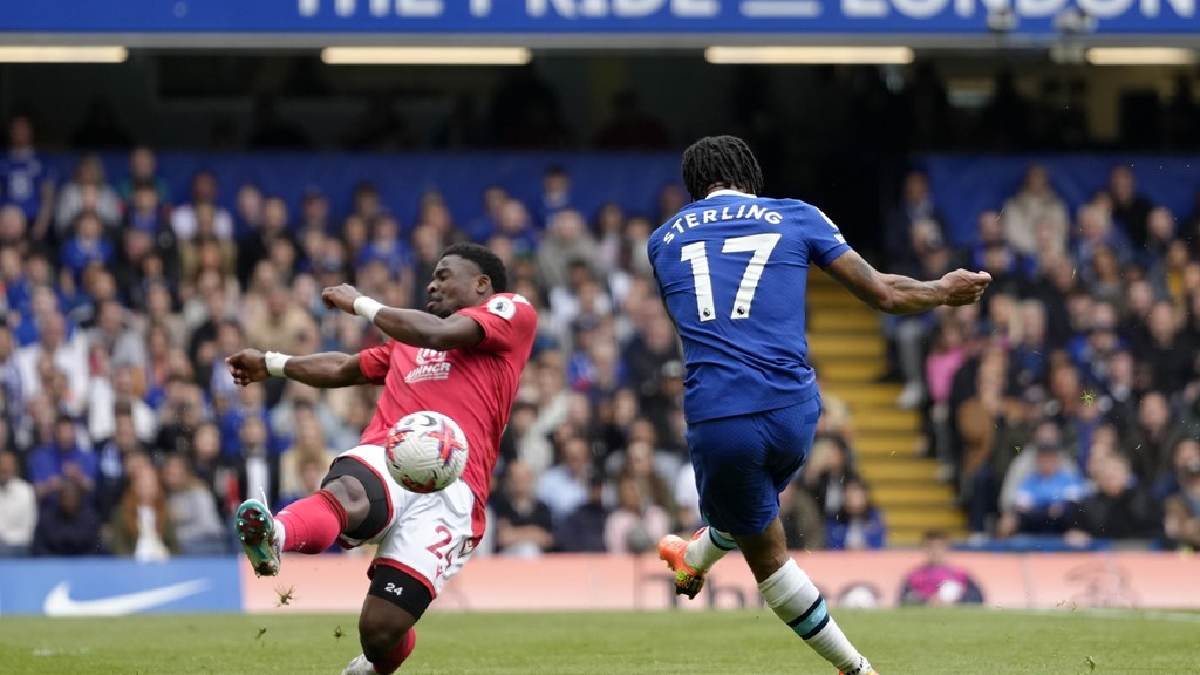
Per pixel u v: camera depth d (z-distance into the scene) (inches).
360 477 434.3
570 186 1382.9
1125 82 1445.6
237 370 490.0
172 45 1115.3
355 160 1370.6
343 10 1115.3
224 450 1133.1
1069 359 1226.6
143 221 1289.4
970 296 438.0
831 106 1422.2
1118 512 1155.3
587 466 1129.4
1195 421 1214.9
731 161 462.3
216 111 1445.6
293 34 1115.9
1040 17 1113.4
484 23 1118.4
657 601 981.8
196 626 750.5
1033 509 1157.7
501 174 1380.4
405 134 1401.3
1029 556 1014.4
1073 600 987.3
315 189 1363.2
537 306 1273.4
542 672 547.8
